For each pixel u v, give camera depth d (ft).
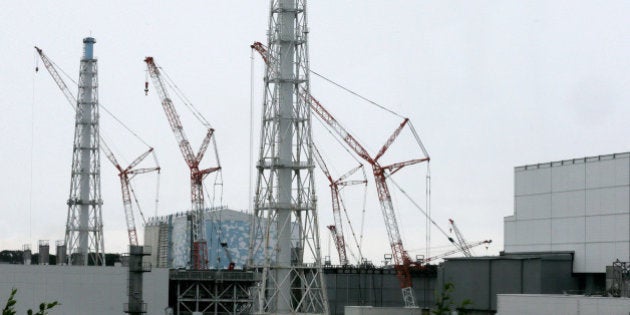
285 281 451.12
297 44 459.73
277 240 452.35
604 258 496.23
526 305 427.33
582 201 512.22
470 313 535.60
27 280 503.61
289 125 454.40
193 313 510.99
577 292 503.20
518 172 557.33
